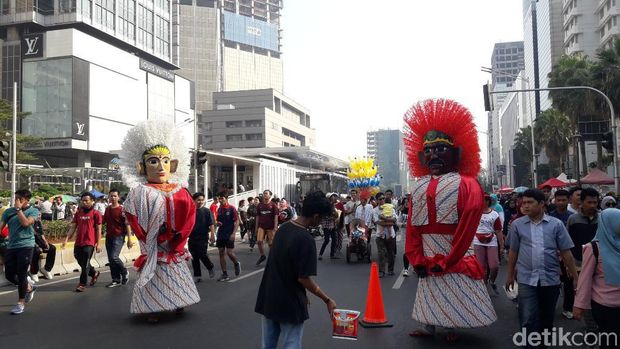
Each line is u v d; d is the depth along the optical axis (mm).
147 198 7562
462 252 5812
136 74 68062
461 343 6141
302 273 4199
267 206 13484
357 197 15883
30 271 9258
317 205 4316
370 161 21172
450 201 5961
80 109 57406
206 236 10961
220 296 9281
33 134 57094
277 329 4406
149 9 74938
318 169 51688
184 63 125375
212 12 129000
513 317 7500
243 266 13625
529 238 5277
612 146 18422
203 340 6391
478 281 6094
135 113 67500
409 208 6332
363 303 8602
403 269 12625
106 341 6406
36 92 57531
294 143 120500
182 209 7734
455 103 6539
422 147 6676
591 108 36594
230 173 33125
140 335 6668
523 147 72375
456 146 6484
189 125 80188
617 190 19859
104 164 63156
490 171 121250
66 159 62219
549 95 43000
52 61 57281
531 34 108000
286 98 117562
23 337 6625
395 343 6195
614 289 4098
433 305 6078
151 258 7414
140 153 8250
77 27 61844
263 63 160125
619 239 4070
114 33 66688
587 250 4289
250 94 110500
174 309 7434
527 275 5250
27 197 8125
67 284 10914
